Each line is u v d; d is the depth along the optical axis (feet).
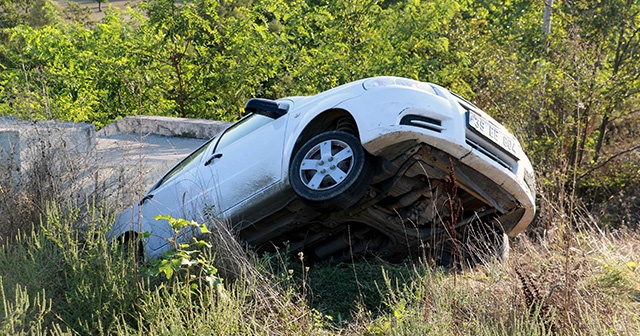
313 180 18.47
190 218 20.40
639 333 14.79
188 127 43.29
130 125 46.37
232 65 61.98
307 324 15.83
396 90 18.45
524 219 20.81
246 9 66.49
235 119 64.69
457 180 18.75
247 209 19.97
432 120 18.19
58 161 21.01
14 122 23.25
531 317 15.17
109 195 20.76
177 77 63.93
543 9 50.08
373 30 60.54
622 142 44.98
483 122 18.98
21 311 13.16
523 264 19.24
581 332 14.75
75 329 14.73
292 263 20.68
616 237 26.61
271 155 19.81
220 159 21.16
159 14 60.29
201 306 14.98
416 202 19.31
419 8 57.52
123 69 60.80
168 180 23.11
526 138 37.78
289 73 63.31
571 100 39.55
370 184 18.31
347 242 20.56
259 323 15.52
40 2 126.72
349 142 18.29
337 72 57.47
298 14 64.03
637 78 40.11
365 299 18.29
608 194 42.52
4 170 20.26
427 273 17.29
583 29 44.55
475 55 52.75
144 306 14.96
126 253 16.81
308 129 19.71
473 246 20.18
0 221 18.90
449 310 15.57
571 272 15.80
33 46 67.46
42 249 15.98
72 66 63.10
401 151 17.95
